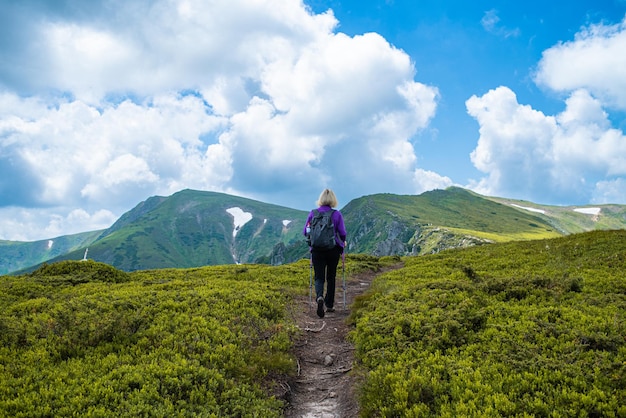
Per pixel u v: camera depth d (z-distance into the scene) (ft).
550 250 73.87
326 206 44.78
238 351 32.14
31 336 32.99
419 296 45.32
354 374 30.48
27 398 22.88
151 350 31.42
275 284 66.39
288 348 35.73
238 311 42.93
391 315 39.01
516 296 42.60
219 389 26.53
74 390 24.27
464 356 29.12
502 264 68.18
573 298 39.83
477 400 22.65
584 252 66.74
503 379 24.59
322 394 29.22
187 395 25.22
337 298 61.67
